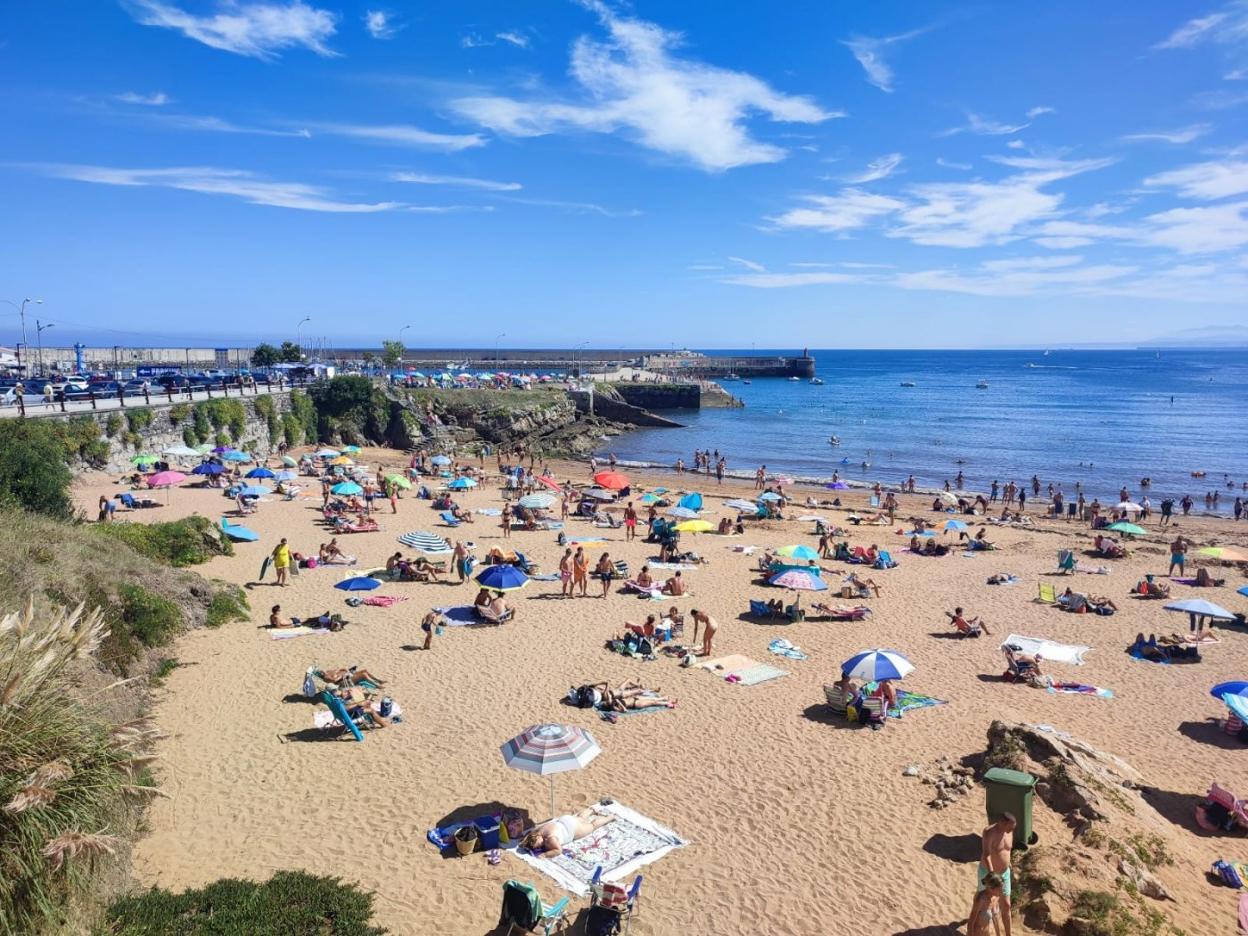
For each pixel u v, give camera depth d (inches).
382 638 872.9
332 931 401.1
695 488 2158.0
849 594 1098.7
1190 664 875.4
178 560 1115.9
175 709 672.4
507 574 941.2
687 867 481.7
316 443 2635.3
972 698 754.2
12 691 345.7
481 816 530.3
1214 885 475.2
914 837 514.3
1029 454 2987.2
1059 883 438.3
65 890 339.0
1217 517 1916.8
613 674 789.9
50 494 1032.2
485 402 3191.4
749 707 716.7
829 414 4453.7
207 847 486.6
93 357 3255.4
